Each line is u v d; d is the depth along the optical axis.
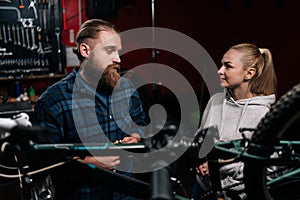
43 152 1.00
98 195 1.49
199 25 5.13
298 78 5.30
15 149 0.97
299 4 5.08
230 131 1.76
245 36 5.23
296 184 1.16
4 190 2.54
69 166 1.06
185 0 5.01
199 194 1.78
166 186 0.71
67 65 4.38
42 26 4.26
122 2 4.50
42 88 4.50
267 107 1.76
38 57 4.32
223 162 1.01
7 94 4.31
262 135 0.90
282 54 5.24
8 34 4.16
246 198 1.06
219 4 5.12
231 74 1.77
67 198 1.49
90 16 4.01
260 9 5.14
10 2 4.10
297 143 1.00
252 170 0.95
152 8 4.14
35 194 1.25
